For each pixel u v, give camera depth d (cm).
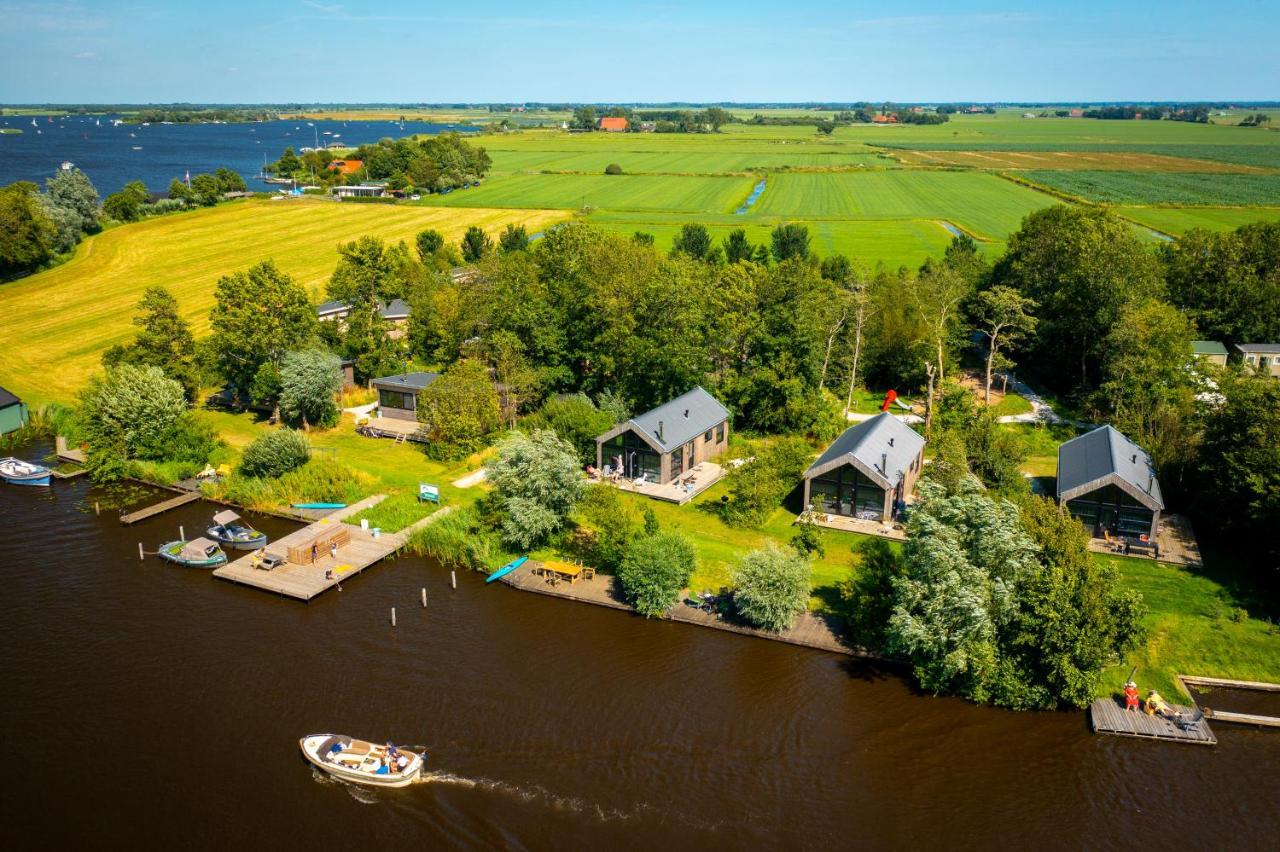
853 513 6225
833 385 9231
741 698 4431
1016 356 10000
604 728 4206
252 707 4328
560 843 3541
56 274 13512
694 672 4641
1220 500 5638
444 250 14000
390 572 5712
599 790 3822
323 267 14362
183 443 7262
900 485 6284
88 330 10881
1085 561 4381
